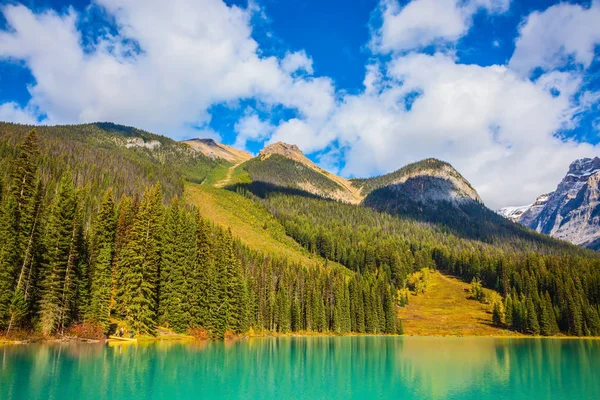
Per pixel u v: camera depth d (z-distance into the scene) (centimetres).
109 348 6103
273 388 4825
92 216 12900
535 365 7450
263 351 7919
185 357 6078
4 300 5706
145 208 8125
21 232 6319
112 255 8012
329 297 15025
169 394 4047
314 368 6431
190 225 8994
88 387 3903
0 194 6594
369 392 4956
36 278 6519
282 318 12862
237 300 10350
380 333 14912
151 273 7650
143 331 7519
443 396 4900
